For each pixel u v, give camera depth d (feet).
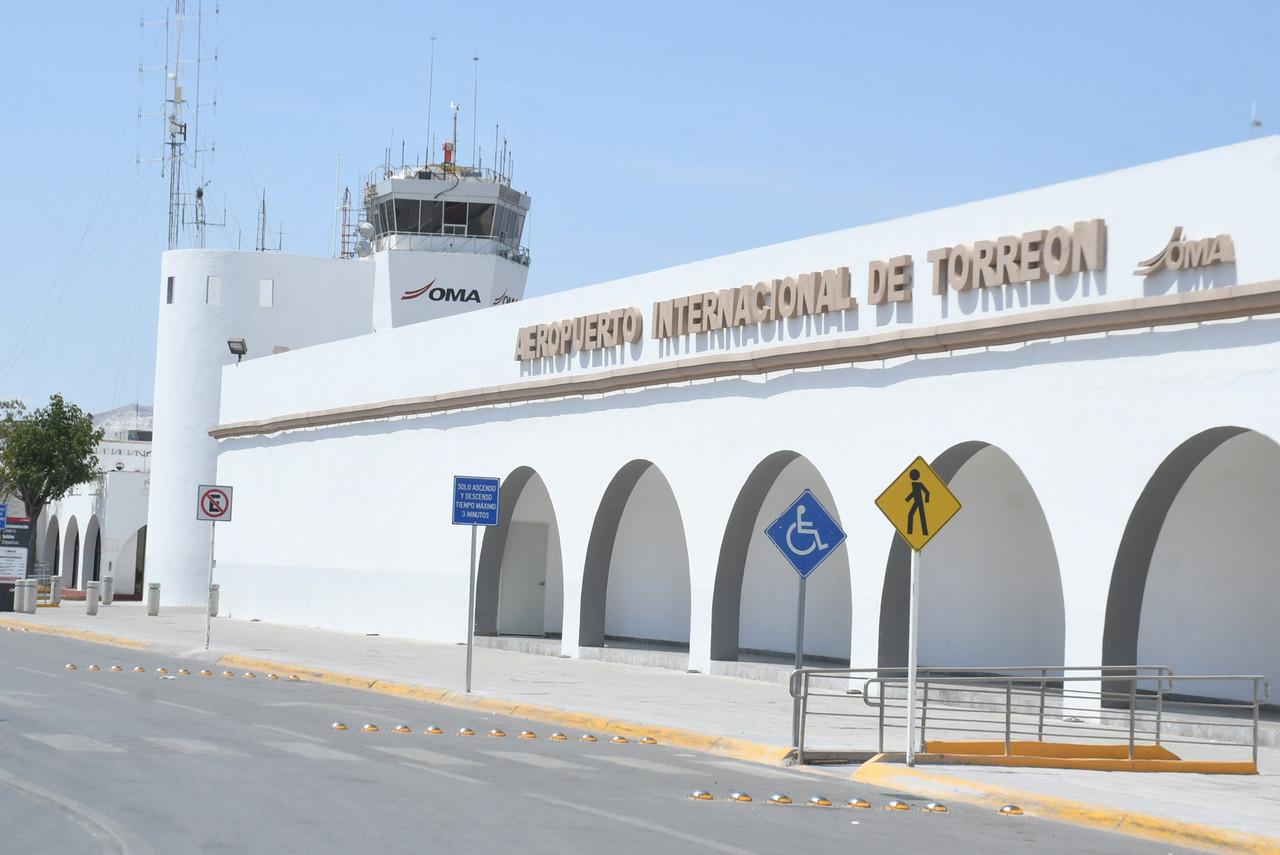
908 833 41.93
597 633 105.81
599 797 45.11
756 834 39.75
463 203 190.49
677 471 97.30
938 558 88.84
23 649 102.17
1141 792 51.26
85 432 239.30
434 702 77.36
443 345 124.26
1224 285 64.64
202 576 182.50
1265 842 41.88
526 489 120.06
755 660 99.55
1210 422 64.80
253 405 157.28
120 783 44.27
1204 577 78.33
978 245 76.02
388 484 130.52
